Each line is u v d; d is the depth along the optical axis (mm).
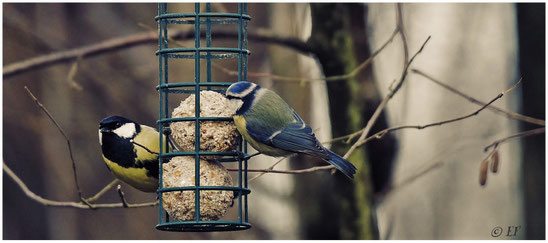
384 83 14750
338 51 12281
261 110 9766
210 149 9609
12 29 15344
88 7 17047
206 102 9695
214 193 9578
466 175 15312
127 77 16531
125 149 10422
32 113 16375
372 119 10438
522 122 14188
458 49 14938
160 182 9891
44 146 16500
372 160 13422
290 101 14680
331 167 10008
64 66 16375
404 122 14148
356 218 12383
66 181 16406
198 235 16094
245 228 9930
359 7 12859
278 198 15609
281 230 15977
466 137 15055
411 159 15336
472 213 15227
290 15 14281
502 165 14891
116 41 12492
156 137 10523
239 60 9930
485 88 14836
